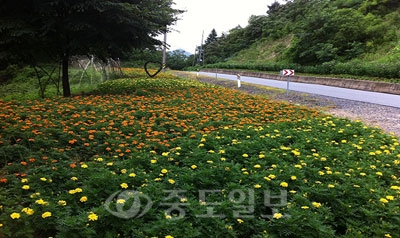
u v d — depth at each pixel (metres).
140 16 11.73
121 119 7.88
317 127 7.88
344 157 5.55
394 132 8.29
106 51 13.36
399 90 16.55
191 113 8.97
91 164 4.83
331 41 29.52
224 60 60.03
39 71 23.20
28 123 6.65
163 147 6.03
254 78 31.92
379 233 3.31
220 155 5.38
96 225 3.27
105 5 10.44
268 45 52.56
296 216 3.33
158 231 3.15
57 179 4.37
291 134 6.96
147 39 13.13
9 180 4.22
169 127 7.71
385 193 4.12
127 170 4.70
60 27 11.18
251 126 7.65
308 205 3.69
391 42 25.83
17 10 10.71
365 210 3.64
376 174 4.81
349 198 3.94
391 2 30.66
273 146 6.11
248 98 12.52
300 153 5.75
